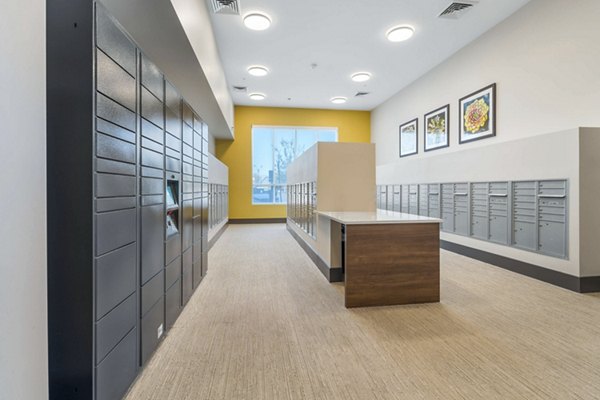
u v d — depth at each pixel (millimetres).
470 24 4316
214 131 7598
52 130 1242
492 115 4387
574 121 3316
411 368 1758
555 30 3498
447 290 3090
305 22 4250
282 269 3961
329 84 6805
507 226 3783
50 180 1247
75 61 1231
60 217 1252
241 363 1812
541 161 3326
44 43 973
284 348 1983
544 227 3314
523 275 3572
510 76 4102
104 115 1320
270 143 8977
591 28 3146
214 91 4531
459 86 5121
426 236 2777
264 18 4105
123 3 2246
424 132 6195
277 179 9039
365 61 5559
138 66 1667
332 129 9008
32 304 923
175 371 1734
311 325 2324
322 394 1540
